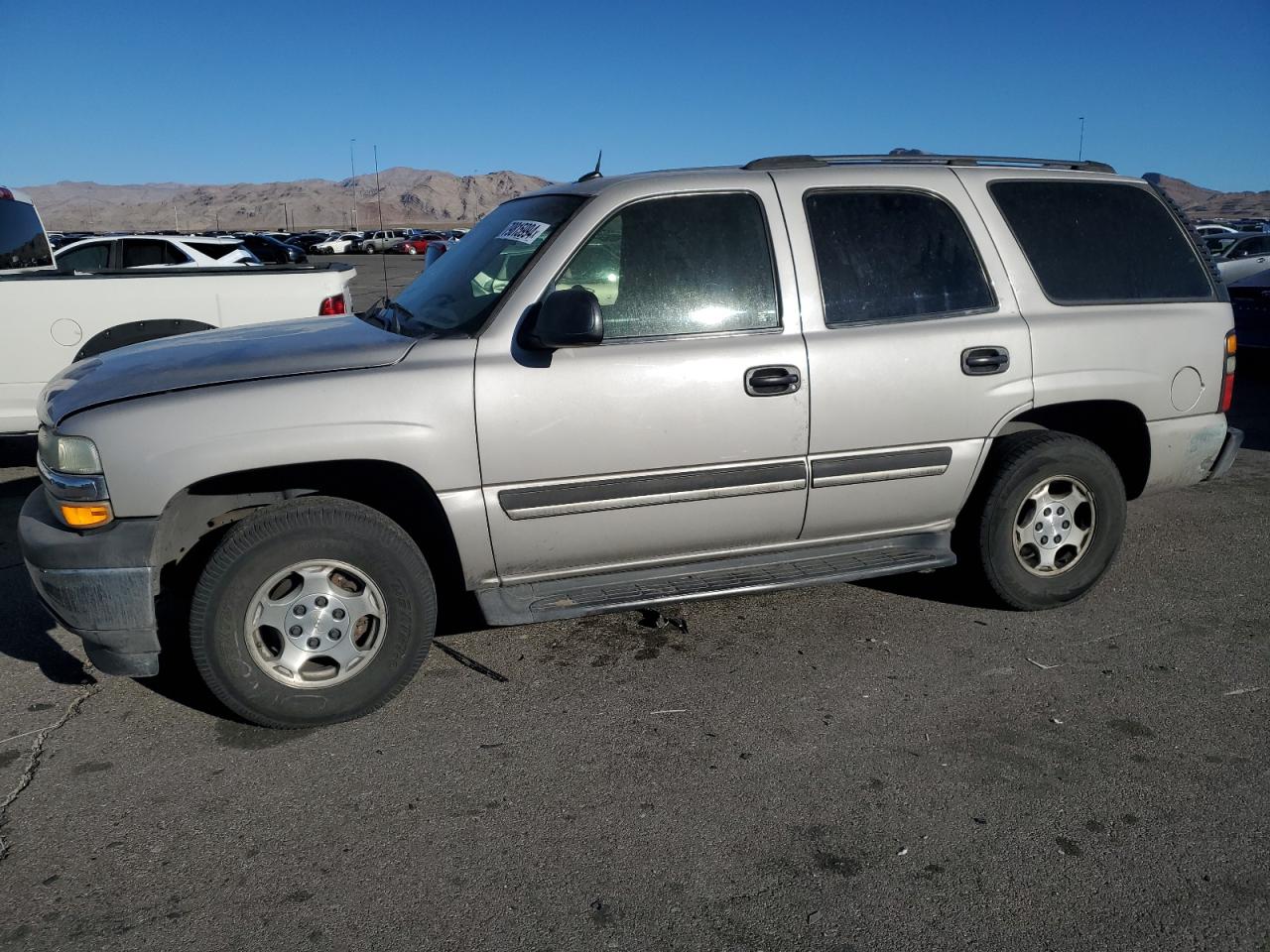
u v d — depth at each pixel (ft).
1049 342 13.56
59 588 10.66
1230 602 14.98
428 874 8.88
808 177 13.09
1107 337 13.89
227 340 12.72
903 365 12.81
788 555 13.28
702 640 13.80
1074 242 14.20
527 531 11.87
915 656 13.17
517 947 7.97
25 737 11.38
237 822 9.69
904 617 14.46
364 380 11.11
